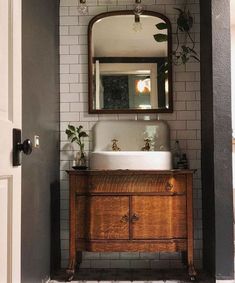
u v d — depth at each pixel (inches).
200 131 119.1
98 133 119.8
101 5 122.6
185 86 120.3
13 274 44.6
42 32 94.6
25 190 76.0
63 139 120.0
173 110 120.0
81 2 118.2
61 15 121.4
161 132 119.3
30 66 82.2
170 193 100.1
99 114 120.8
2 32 42.4
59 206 116.9
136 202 100.2
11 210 44.3
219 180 98.0
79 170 102.6
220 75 99.1
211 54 100.2
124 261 117.1
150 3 122.2
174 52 118.9
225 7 99.4
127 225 100.0
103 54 121.6
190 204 100.4
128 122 120.2
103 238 100.3
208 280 101.5
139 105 120.5
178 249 100.3
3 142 41.6
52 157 106.9
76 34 121.5
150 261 116.8
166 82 120.2
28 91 80.5
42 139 94.0
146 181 100.4
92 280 103.7
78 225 101.9
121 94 120.9
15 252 45.4
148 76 121.0
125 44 121.8
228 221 97.4
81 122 120.6
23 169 74.6
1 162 40.9
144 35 122.0
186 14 116.9
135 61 121.4
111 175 100.4
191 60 120.6
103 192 100.7
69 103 120.7
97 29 122.1
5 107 43.4
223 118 98.8
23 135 76.2
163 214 100.0
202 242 115.1
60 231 117.5
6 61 43.8
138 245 99.7
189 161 118.6
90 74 120.2
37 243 86.7
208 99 105.0
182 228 100.7
